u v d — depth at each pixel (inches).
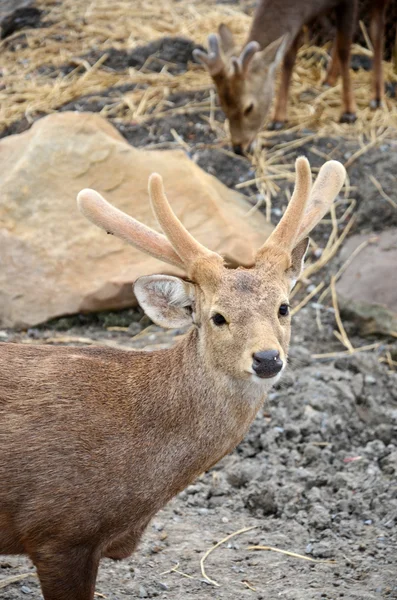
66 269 390.9
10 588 252.2
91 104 499.2
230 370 214.2
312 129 480.7
